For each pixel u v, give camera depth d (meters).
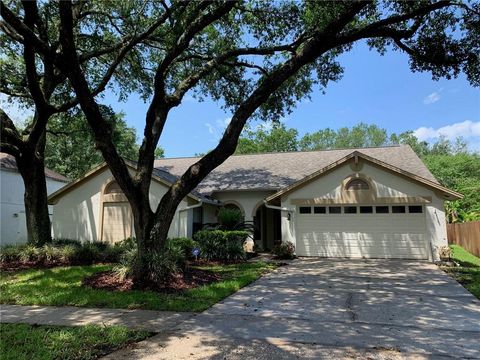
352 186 16.09
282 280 10.77
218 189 19.08
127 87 17.66
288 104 15.05
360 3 9.27
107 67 16.84
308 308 7.42
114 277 9.80
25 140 14.71
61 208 18.53
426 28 11.23
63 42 8.20
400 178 15.57
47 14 12.62
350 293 8.88
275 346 5.16
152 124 10.44
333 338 5.53
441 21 11.07
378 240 15.84
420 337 5.58
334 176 16.36
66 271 11.64
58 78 15.34
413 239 15.45
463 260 15.55
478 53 10.91
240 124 10.05
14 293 8.66
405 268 12.98
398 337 5.58
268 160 22.53
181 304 7.57
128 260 10.07
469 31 10.90
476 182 34.59
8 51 14.91
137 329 5.93
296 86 14.62
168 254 10.03
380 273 11.92
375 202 15.77
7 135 13.66
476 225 17.36
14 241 22.70
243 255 15.31
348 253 16.08
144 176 10.00
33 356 4.72
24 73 15.52
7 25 11.20
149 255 9.56
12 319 6.61
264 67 13.88
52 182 26.31
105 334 5.61
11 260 13.63
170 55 10.62
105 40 15.41
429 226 15.12
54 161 34.75
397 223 15.71
